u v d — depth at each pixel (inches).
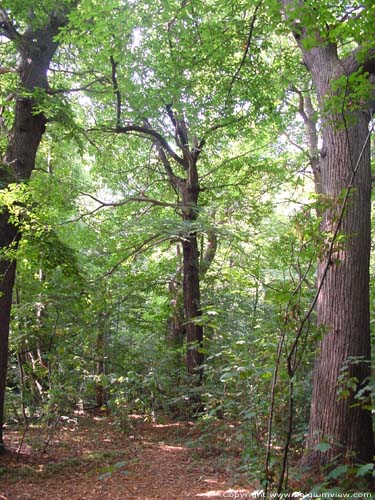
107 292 504.1
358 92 184.2
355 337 251.0
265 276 547.8
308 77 560.7
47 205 400.8
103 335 528.7
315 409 255.3
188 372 518.6
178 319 615.2
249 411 238.1
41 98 362.6
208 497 266.2
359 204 258.2
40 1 381.1
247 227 600.1
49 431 411.8
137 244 553.0
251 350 275.9
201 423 388.5
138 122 534.3
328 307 257.0
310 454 244.1
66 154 678.5
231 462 330.3
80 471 331.6
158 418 510.6
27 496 273.3
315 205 169.3
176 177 585.0
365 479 191.0
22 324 422.9
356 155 262.1
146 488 293.3
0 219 352.2
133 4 422.0
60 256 350.6
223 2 442.6
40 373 419.2
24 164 375.2
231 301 534.9
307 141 615.8
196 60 457.1
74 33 391.9
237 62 493.4
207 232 504.7
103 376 450.6
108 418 536.1
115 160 636.7
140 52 482.0
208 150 647.8
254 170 584.7
